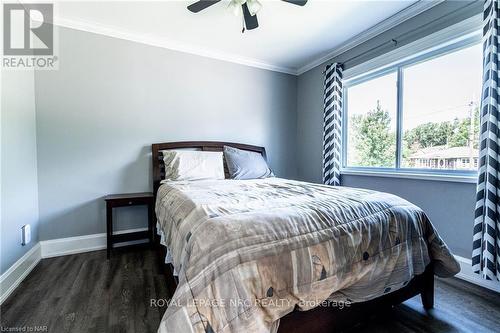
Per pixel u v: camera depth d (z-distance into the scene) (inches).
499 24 65.5
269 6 88.0
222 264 35.5
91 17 94.0
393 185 99.3
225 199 58.9
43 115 92.4
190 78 120.0
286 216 44.6
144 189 110.6
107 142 103.4
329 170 122.6
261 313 35.2
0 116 66.4
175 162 104.8
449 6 80.3
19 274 73.9
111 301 63.2
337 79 120.0
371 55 107.4
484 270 66.6
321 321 43.6
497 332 52.2
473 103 77.8
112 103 104.0
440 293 67.8
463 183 77.4
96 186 101.7
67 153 96.6
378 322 55.3
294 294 38.3
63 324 53.9
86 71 99.1
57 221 95.3
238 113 133.3
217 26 101.0
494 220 65.5
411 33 91.7
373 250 48.4
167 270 70.1
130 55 107.0
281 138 147.4
